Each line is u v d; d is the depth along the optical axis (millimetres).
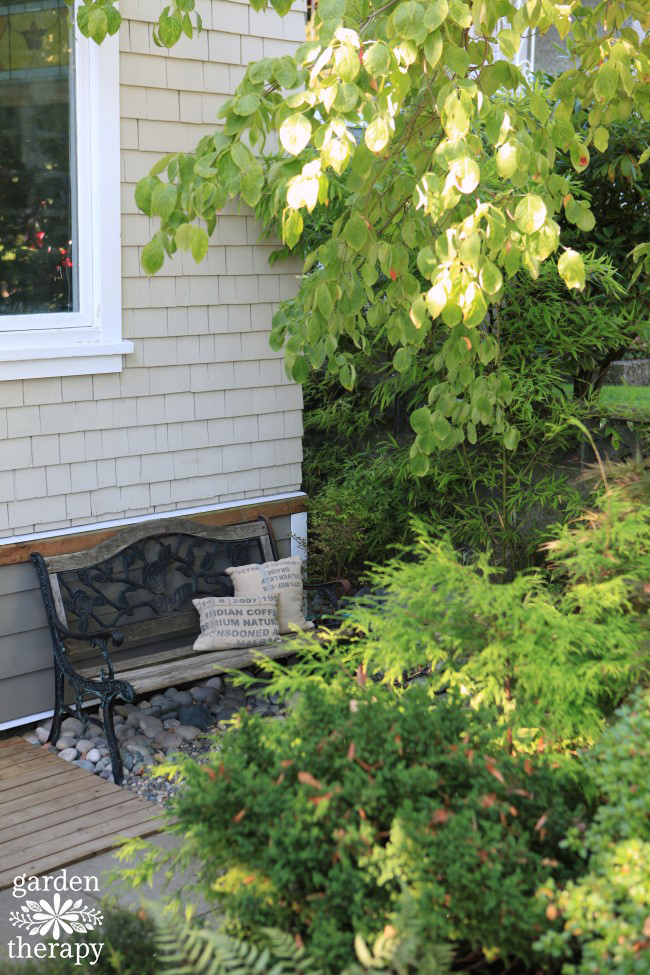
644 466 3139
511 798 2205
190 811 2125
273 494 5137
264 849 2092
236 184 3320
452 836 2023
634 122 5621
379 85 3348
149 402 4605
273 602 4645
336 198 5184
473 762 2234
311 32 6773
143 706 4543
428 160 3822
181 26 3857
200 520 4812
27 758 4066
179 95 4531
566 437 5578
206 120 4637
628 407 5375
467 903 1958
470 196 4223
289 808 2090
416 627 2742
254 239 4879
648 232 5855
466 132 3209
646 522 3039
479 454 5715
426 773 2131
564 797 2367
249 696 4719
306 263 3736
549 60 7840
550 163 3812
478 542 5648
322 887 2080
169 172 3578
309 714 2379
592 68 3979
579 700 2551
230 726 4363
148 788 3834
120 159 4363
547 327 5375
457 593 2797
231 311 4836
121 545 4453
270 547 4988
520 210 3230
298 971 1855
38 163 4219
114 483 4527
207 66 4602
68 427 4340
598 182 5801
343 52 3086
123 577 4566
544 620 2672
